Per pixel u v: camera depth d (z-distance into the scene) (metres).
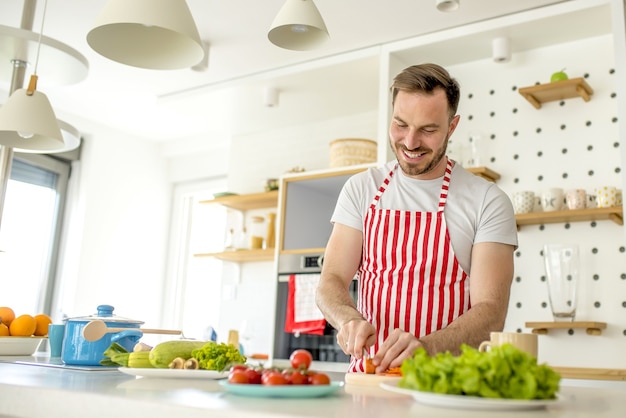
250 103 4.16
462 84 3.44
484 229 1.70
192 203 5.38
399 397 0.96
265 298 4.32
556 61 3.18
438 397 0.80
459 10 3.02
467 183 1.79
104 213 4.88
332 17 3.14
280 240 3.81
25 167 4.61
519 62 3.29
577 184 3.01
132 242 5.07
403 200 1.81
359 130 4.18
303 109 4.20
